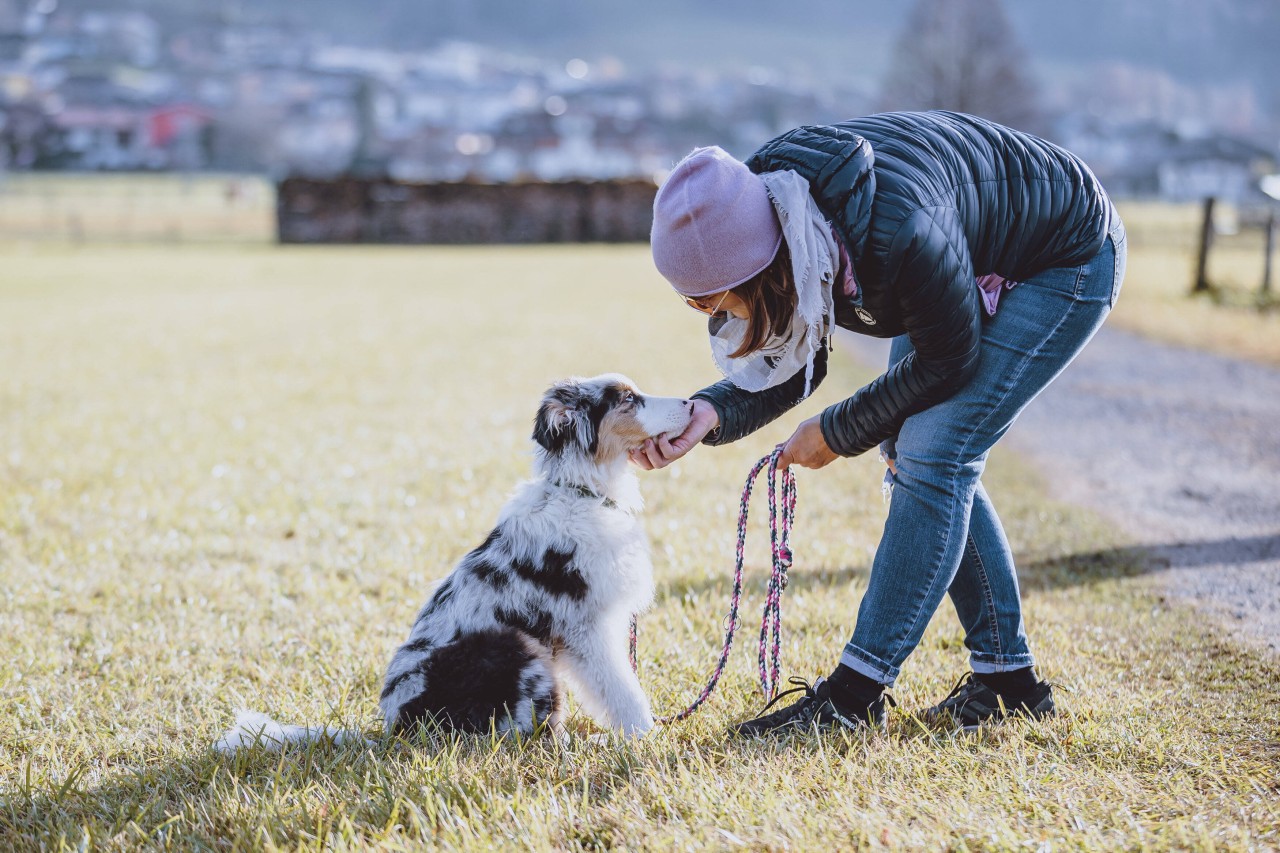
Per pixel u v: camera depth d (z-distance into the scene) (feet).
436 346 38.99
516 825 8.45
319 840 8.31
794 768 9.36
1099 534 17.93
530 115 415.44
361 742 10.20
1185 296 49.16
